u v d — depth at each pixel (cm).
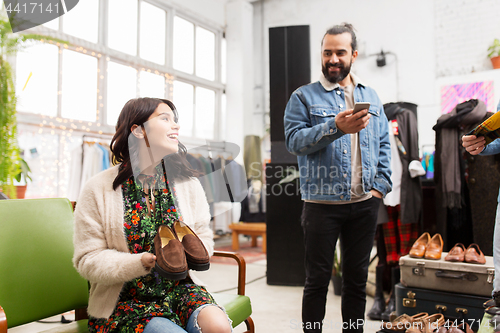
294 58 324
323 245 159
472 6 574
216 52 737
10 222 120
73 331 116
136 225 109
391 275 263
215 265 423
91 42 479
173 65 634
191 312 104
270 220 340
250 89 750
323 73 166
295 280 332
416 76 611
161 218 112
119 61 522
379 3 643
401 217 239
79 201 109
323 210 159
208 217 112
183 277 96
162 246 103
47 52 430
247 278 362
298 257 333
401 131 244
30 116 404
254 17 759
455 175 236
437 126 245
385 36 635
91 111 481
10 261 117
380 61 629
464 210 248
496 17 559
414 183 244
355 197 158
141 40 574
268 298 294
